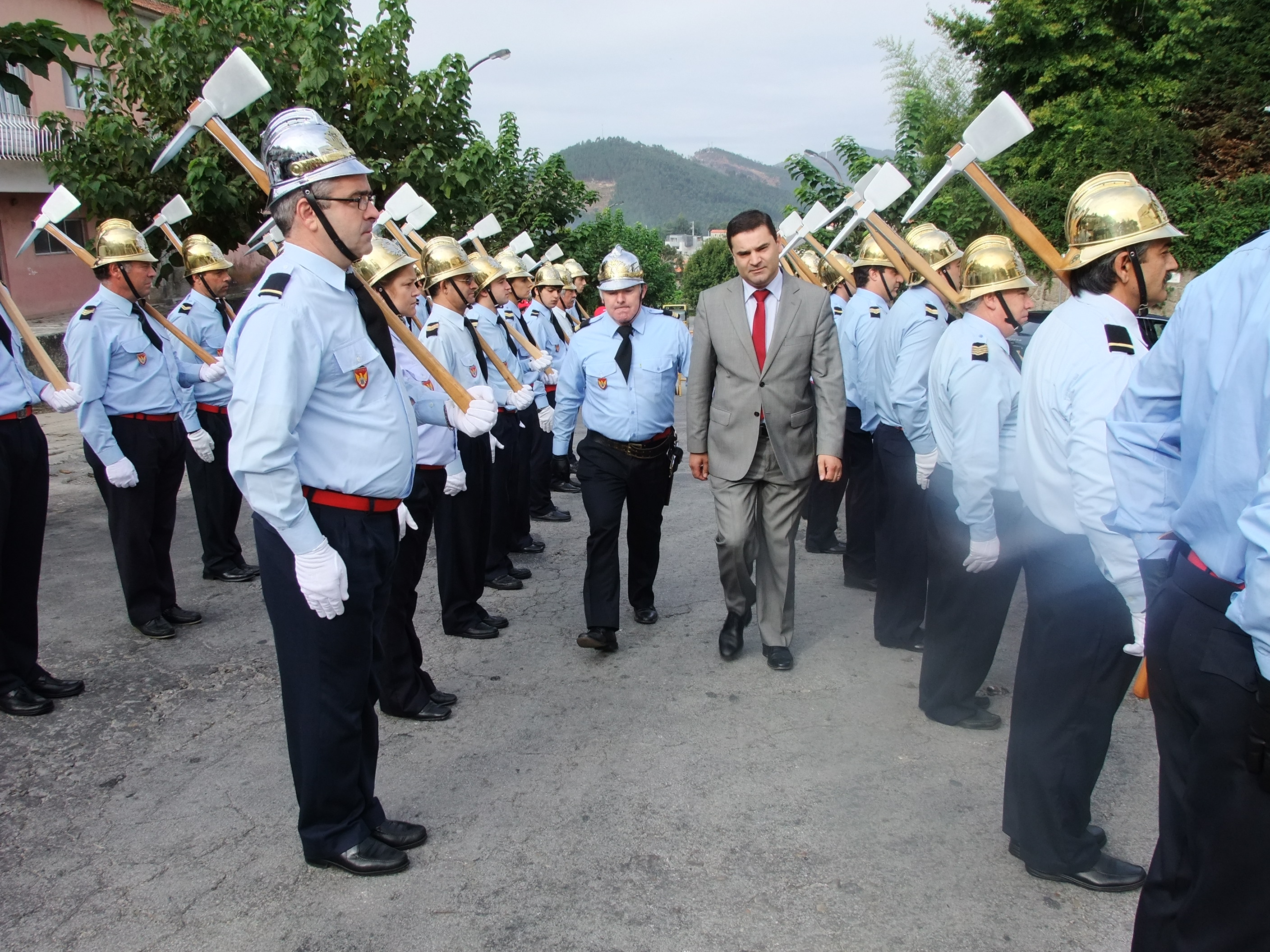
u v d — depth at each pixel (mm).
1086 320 2445
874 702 3900
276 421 2330
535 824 3035
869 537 5332
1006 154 17484
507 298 5820
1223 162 15062
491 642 4641
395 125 9422
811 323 4039
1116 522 1997
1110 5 17047
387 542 2711
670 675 4199
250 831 3014
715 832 2975
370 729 2898
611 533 4395
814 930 2516
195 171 8344
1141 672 2963
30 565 3859
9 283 17391
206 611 5082
